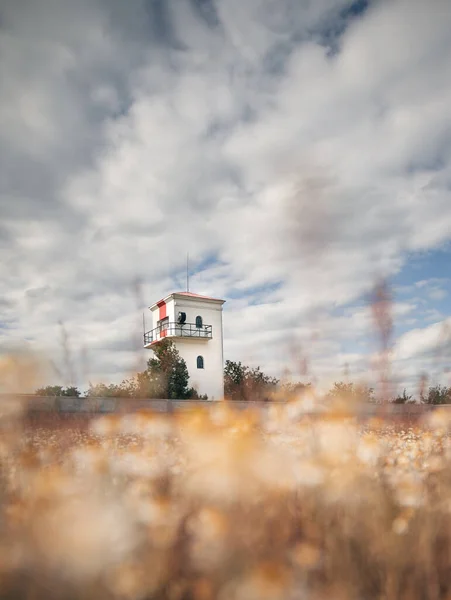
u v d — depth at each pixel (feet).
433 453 11.96
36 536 4.79
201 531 5.74
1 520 5.71
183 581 5.54
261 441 8.67
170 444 10.07
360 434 10.73
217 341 148.66
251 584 4.93
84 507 5.13
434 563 6.20
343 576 5.75
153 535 5.64
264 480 7.04
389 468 9.51
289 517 6.84
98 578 4.77
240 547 5.71
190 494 6.76
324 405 9.98
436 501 7.85
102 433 11.53
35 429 11.06
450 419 13.79
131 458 9.06
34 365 8.05
